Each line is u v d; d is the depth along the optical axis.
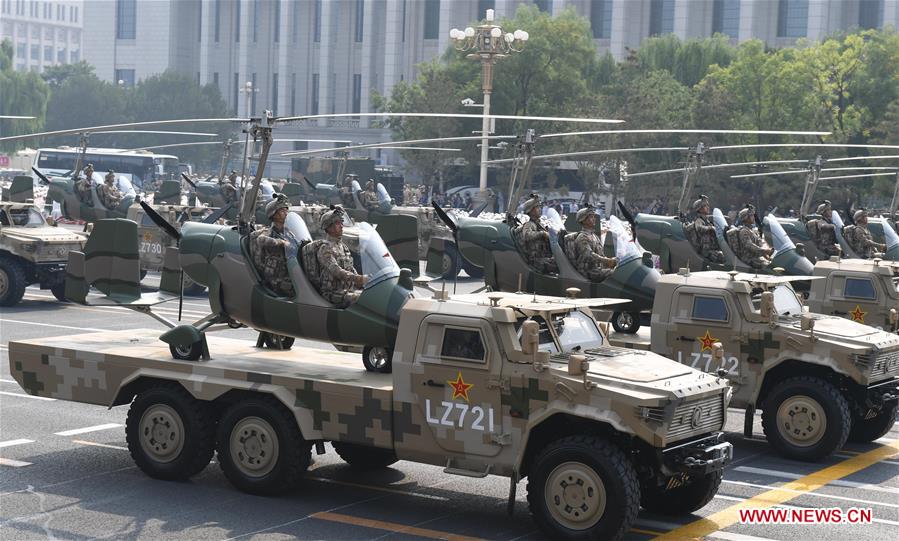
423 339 12.02
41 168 81.19
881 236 32.66
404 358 12.05
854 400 16.00
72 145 119.62
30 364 14.17
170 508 12.38
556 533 11.23
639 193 67.44
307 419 12.52
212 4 143.38
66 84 122.06
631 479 11.02
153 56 147.38
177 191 40.09
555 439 11.84
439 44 122.88
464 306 11.98
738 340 15.98
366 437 12.29
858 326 16.47
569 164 69.88
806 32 110.31
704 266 25.81
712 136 66.38
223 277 14.34
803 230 30.92
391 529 11.88
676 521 12.56
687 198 27.00
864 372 15.43
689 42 84.88
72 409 17.39
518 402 11.49
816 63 69.62
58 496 12.79
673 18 114.44
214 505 12.52
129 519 11.99
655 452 11.38
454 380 11.80
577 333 12.47
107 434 15.83
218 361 13.55
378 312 13.37
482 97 75.44
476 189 75.25
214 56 143.75
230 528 11.76
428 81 76.62
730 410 19.14
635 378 11.40
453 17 122.12
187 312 28.81
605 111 69.06
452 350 11.85
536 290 20.53
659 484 11.66
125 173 80.75
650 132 22.77
